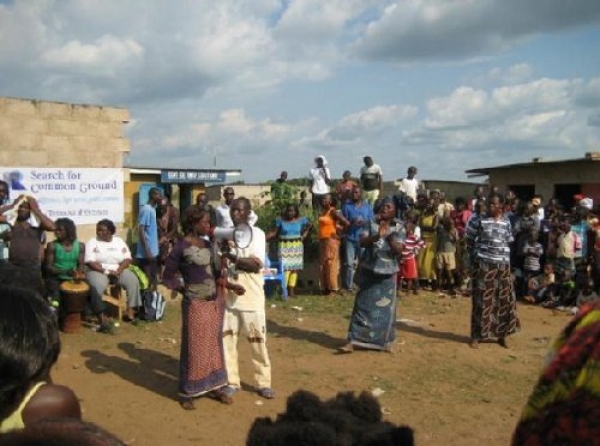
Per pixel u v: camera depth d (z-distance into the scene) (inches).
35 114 403.5
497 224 304.2
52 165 412.2
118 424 209.8
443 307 417.1
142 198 560.1
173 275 219.1
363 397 62.4
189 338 220.4
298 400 60.7
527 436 44.2
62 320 329.4
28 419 68.6
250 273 229.0
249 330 232.4
